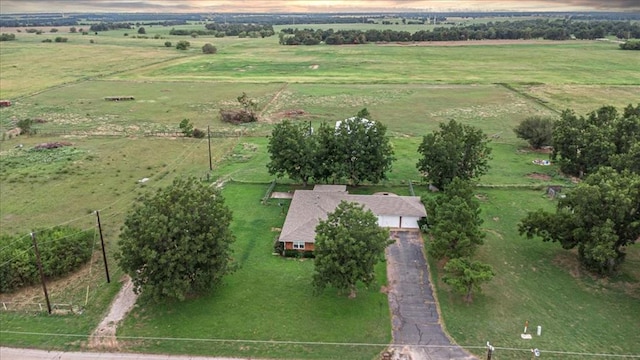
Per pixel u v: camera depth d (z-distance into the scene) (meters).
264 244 47.56
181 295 35.19
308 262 44.22
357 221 37.53
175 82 139.38
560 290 39.84
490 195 59.44
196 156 75.75
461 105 109.31
